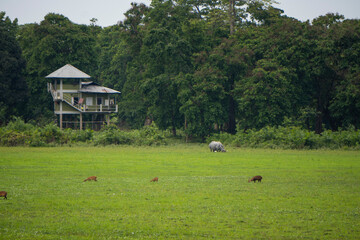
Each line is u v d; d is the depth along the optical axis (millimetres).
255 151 52750
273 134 61188
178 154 47344
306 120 79062
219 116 74625
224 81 74688
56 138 62094
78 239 14875
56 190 23234
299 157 43625
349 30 69250
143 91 79188
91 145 61625
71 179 27422
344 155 46125
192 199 21188
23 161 37750
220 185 25281
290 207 19578
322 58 69188
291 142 58031
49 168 33000
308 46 69938
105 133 64000
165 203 20297
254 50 76125
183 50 78688
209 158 42500
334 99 71625
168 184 25531
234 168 34094
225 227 16500
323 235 15539
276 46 73125
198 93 73312
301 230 16141
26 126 64500
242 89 72312
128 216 17922
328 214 18375
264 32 78750
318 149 55375
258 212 18688
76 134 64812
